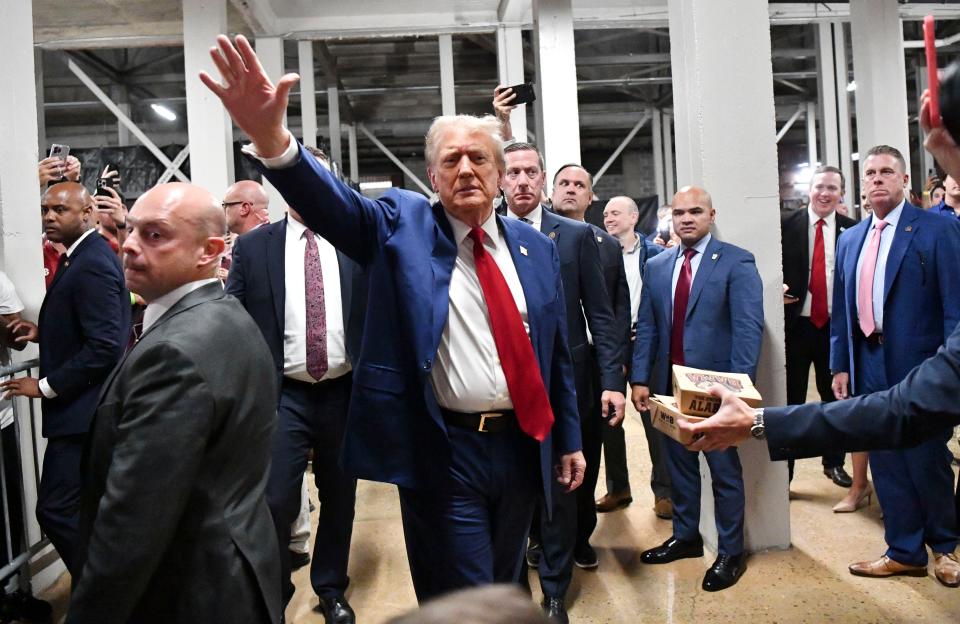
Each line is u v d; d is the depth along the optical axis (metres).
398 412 1.77
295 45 9.46
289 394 2.71
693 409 1.77
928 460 2.93
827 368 4.12
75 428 2.59
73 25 7.33
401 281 1.75
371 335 1.79
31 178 3.20
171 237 1.54
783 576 3.05
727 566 3.00
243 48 1.43
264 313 2.71
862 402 1.38
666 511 3.79
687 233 3.10
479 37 8.67
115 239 3.89
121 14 7.05
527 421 1.84
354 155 12.23
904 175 2.98
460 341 1.84
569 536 2.73
